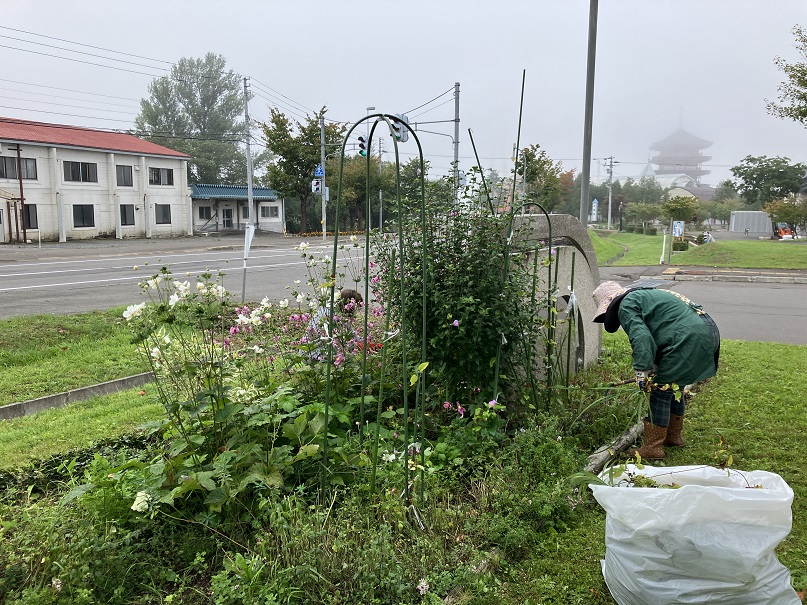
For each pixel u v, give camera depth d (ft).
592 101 29.55
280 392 13.16
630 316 14.65
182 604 9.21
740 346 29.40
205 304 13.16
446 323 14.64
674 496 8.60
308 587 9.24
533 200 16.74
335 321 16.11
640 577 8.87
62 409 19.34
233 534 10.70
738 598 8.52
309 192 152.66
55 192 109.60
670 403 15.03
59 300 41.93
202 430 12.37
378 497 11.51
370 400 14.17
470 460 13.20
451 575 9.62
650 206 215.72
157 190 129.70
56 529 9.83
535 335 15.99
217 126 219.41
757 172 192.95
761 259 80.89
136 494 10.57
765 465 14.85
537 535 11.50
